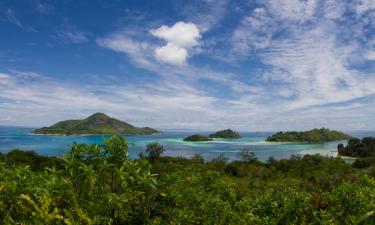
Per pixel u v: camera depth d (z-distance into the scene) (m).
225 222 4.38
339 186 4.79
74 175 3.31
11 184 3.44
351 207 4.39
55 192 3.34
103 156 3.44
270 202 4.68
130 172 3.47
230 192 5.29
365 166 80.06
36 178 3.59
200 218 4.26
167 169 4.21
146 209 3.68
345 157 162.00
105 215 3.32
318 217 4.43
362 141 174.50
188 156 166.38
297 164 79.81
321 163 81.06
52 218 3.05
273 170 71.06
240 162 78.00
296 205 4.48
